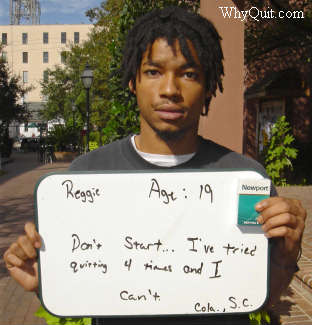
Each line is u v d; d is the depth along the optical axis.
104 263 1.35
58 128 24.34
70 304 1.34
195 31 1.28
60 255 1.34
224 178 1.34
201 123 4.88
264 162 10.54
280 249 1.31
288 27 9.86
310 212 6.70
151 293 1.35
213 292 1.35
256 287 1.35
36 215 1.34
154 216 1.35
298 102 12.12
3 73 25.70
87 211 1.35
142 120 1.37
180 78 1.27
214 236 1.35
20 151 38.31
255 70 13.27
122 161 1.42
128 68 1.38
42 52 70.50
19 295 3.94
